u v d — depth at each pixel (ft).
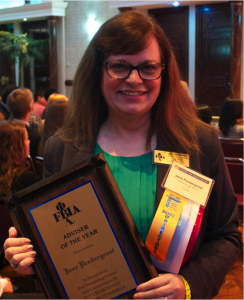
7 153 6.95
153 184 3.40
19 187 7.02
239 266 9.59
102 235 2.94
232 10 25.54
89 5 32.45
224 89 29.19
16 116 12.00
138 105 3.27
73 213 2.96
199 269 3.20
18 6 34.24
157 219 3.05
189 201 3.10
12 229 3.14
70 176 3.01
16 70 38.65
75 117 3.80
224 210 3.56
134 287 2.91
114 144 3.62
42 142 9.99
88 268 2.94
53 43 33.37
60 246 2.97
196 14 28.94
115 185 3.00
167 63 3.47
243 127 12.91
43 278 2.96
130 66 3.18
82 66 3.71
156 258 3.06
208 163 3.52
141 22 3.17
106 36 3.22
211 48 29.14
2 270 9.62
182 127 3.56
